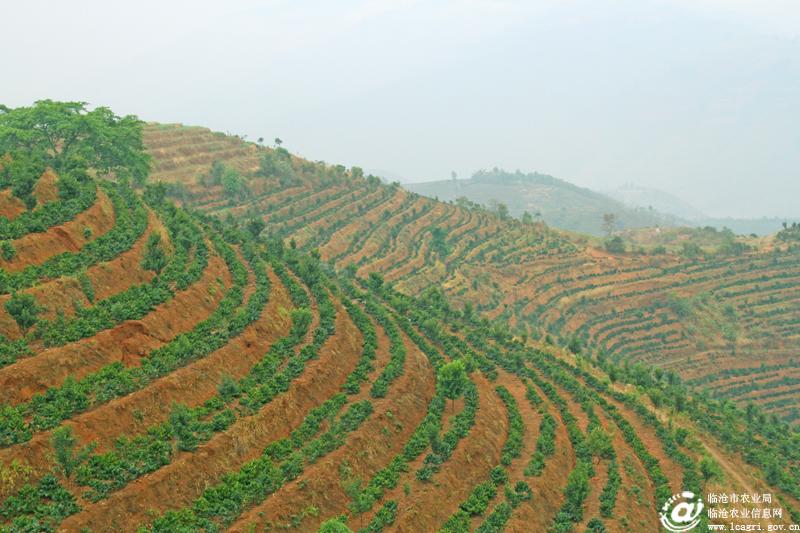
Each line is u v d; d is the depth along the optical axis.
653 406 76.44
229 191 137.00
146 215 61.09
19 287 41.97
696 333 129.75
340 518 39.47
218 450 38.97
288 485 39.47
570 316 134.38
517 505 46.78
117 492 33.38
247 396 44.72
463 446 50.81
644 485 55.50
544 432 58.00
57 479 32.56
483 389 63.38
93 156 76.19
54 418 34.78
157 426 38.47
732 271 147.12
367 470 45.03
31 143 73.25
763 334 129.88
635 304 138.00
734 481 61.53
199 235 66.75
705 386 118.44
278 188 149.38
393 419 50.84
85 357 39.62
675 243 199.38
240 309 53.34
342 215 149.25
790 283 142.38
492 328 91.62
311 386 49.38
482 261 147.00
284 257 78.31
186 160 144.62
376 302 79.19
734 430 74.69
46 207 50.97
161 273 52.53
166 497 34.81
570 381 74.88
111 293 47.34
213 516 35.28
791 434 82.25
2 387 35.00
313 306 65.12
